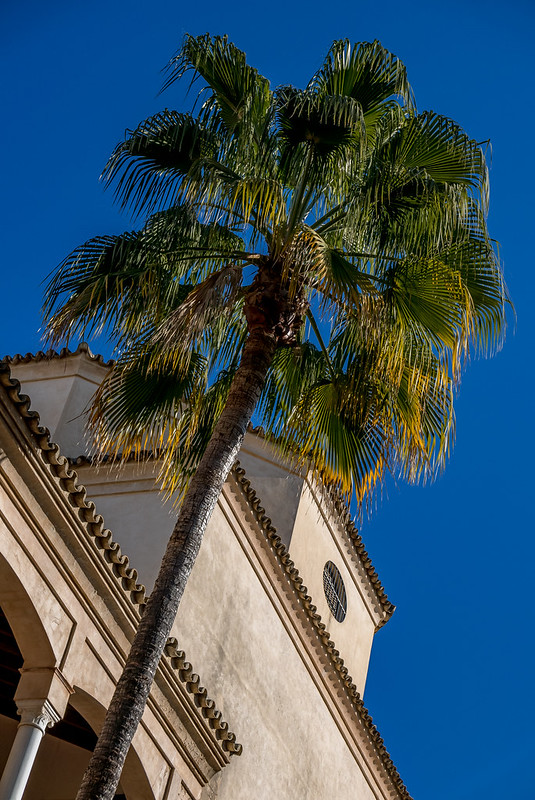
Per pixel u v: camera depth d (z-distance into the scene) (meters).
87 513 13.73
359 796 21.30
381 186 13.10
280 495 22.00
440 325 13.03
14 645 15.66
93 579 14.17
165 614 11.20
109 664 14.41
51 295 13.24
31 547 13.21
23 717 13.06
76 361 21.77
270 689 18.94
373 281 13.34
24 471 12.98
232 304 12.55
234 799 17.19
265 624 19.23
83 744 17.22
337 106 12.47
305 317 14.52
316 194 12.91
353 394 13.69
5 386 12.44
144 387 13.81
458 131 13.55
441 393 13.56
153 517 17.98
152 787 15.20
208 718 16.44
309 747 19.73
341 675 20.70
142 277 13.05
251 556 19.20
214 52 13.66
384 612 25.36
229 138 13.46
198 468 12.17
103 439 13.81
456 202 13.05
